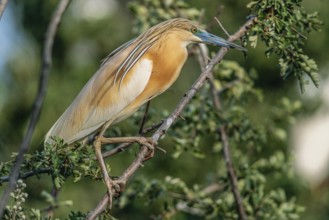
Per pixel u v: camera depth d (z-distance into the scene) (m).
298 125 24.88
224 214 12.52
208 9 22.22
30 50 22.81
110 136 12.22
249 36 9.54
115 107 10.14
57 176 8.55
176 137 12.78
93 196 21.23
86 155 8.71
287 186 20.22
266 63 22.59
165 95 22.19
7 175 8.87
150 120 12.80
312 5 22.16
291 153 13.33
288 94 23.09
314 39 22.61
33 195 19.17
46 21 22.84
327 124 25.52
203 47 12.43
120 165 20.84
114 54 10.52
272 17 9.41
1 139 21.14
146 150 9.02
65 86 22.33
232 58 22.56
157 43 10.33
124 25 23.06
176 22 10.42
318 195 22.00
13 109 22.25
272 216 12.48
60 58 22.72
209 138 19.19
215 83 13.17
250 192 12.51
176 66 10.38
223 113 12.92
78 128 10.09
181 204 13.11
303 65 9.67
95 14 22.86
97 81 10.24
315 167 26.12
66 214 20.66
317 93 23.38
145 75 10.20
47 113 21.86
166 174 20.73
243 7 22.34
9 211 8.70
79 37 22.69
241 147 16.47
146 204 12.77
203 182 20.58
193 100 12.80
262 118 21.70
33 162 8.80
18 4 22.92
